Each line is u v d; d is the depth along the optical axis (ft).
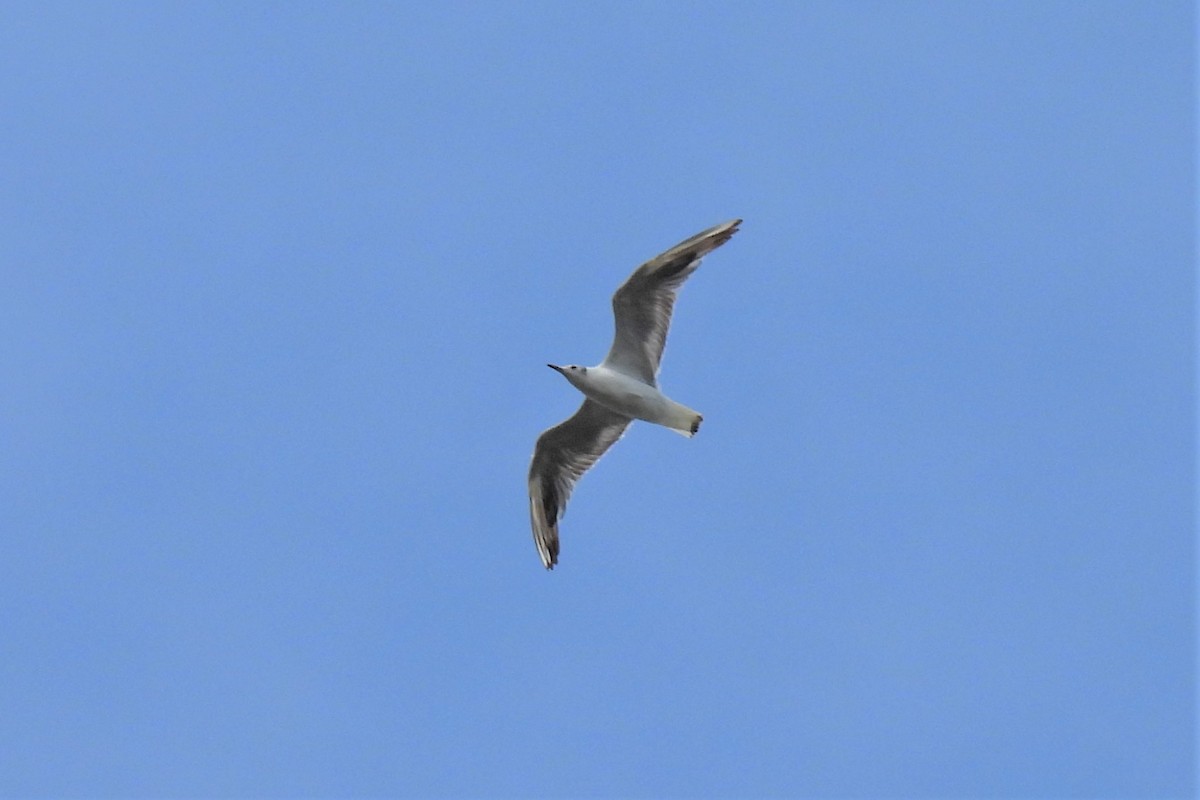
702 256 89.51
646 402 90.12
